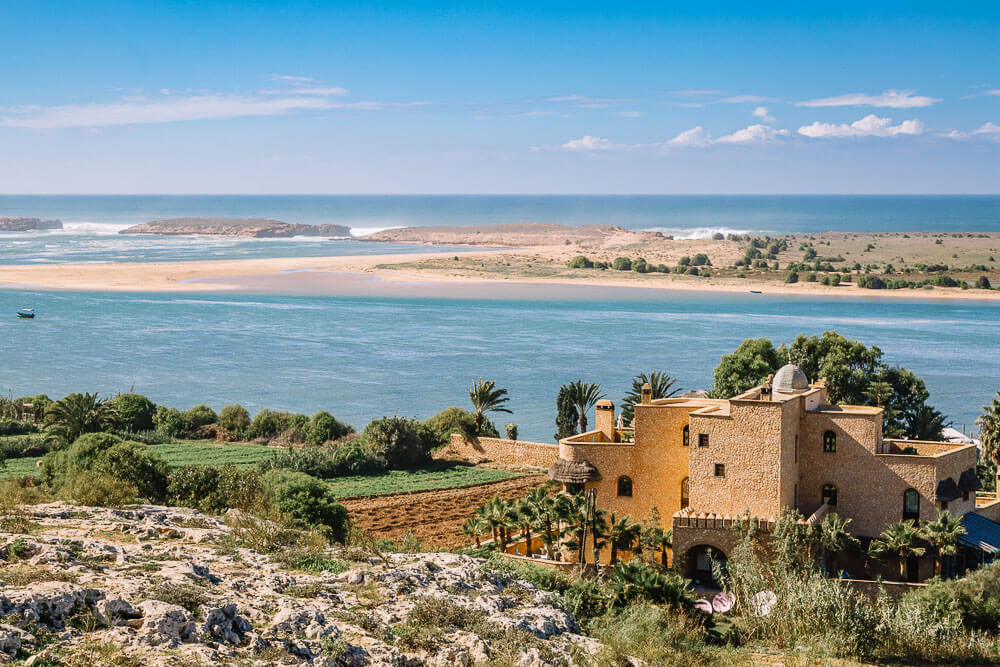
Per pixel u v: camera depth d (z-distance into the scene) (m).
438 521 68.94
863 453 56.03
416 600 27.33
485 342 184.25
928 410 86.06
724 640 36.38
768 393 56.19
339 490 79.31
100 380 143.38
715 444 54.59
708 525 52.28
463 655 23.94
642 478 59.66
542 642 25.89
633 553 56.00
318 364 160.38
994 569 44.22
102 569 25.41
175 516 35.03
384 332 198.00
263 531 33.22
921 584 48.12
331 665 21.75
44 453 89.62
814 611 37.72
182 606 22.53
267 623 23.59
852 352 89.88
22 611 20.77
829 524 52.44
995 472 72.81
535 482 82.88
